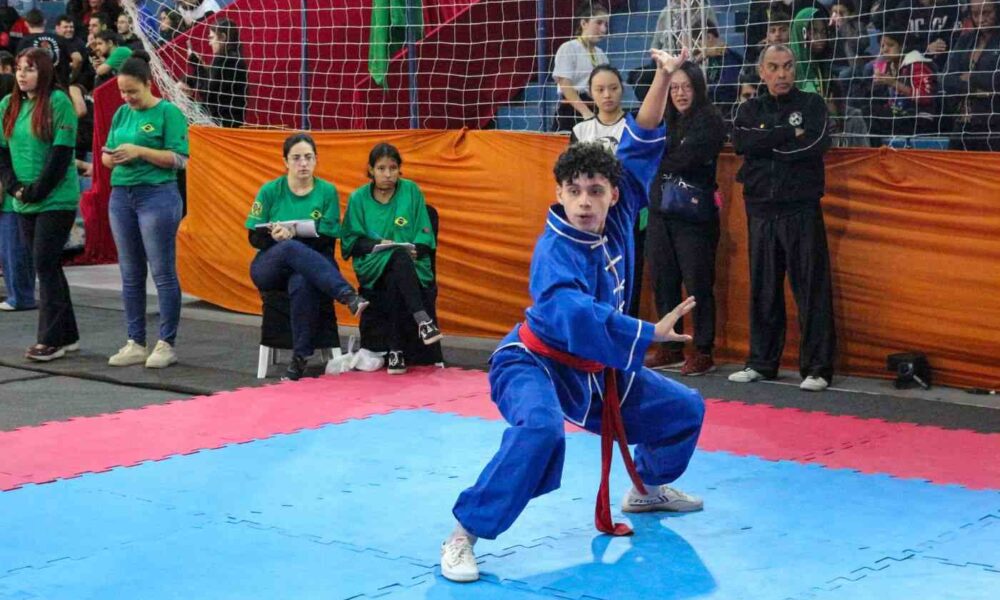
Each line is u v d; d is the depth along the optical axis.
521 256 8.30
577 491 4.88
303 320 7.21
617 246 4.12
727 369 7.50
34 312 9.95
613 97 7.15
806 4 7.59
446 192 8.56
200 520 4.54
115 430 6.00
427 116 9.47
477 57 9.30
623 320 3.75
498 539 4.29
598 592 3.75
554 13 8.75
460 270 8.59
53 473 5.21
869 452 5.48
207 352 8.15
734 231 7.52
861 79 7.40
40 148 7.70
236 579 3.90
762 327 7.17
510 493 3.83
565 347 4.00
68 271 12.23
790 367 7.46
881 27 7.40
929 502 4.69
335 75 9.95
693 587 3.78
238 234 9.62
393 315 7.39
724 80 7.88
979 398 6.68
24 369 7.69
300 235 7.26
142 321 7.76
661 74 4.04
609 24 8.74
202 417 6.28
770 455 5.44
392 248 7.36
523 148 8.18
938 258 6.88
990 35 6.98
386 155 7.43
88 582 3.89
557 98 8.70
